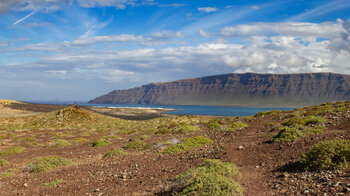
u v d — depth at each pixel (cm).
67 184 1175
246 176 997
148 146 2173
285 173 946
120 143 2759
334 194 663
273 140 1555
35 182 1245
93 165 1595
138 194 956
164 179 1120
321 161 920
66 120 6362
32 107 10806
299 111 3553
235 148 1553
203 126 3984
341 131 1552
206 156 1469
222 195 719
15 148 2458
